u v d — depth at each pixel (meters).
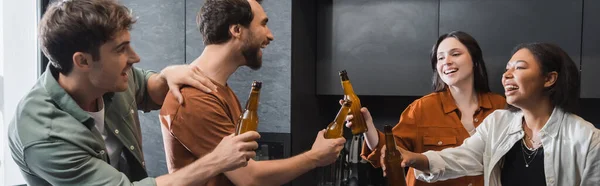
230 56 1.53
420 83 2.97
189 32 3.01
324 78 3.15
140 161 1.54
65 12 1.19
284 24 2.84
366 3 3.05
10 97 3.06
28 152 1.21
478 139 1.71
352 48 3.08
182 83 1.46
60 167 1.20
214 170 1.22
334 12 3.12
